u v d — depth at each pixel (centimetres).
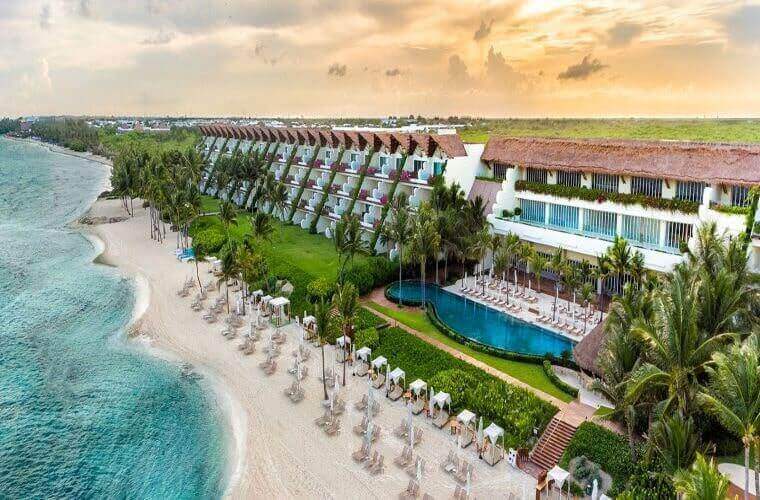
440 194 6525
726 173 4581
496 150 6800
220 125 13388
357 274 6066
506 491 3197
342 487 3297
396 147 7650
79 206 13188
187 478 3494
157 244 8956
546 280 6219
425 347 4709
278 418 4038
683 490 2175
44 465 3675
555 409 3703
